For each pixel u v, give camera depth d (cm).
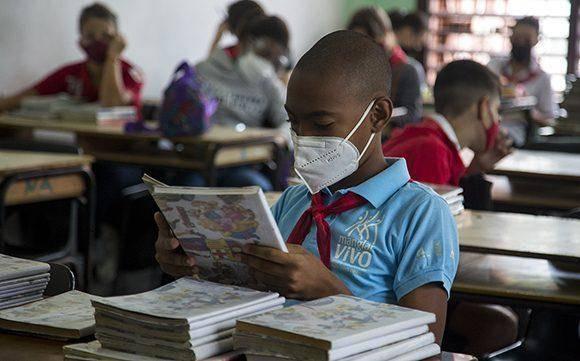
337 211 181
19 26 621
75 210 392
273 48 532
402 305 168
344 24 1014
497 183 440
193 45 797
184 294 152
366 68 175
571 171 384
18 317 171
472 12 959
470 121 297
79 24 568
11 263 189
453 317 281
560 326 253
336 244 179
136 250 488
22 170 352
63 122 514
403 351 137
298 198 199
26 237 418
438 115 296
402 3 990
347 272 176
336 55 174
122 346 144
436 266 169
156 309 142
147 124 523
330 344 126
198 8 797
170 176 508
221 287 157
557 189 412
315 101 172
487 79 296
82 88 568
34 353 159
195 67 538
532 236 259
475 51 960
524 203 400
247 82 529
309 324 134
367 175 182
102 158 490
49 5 643
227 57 534
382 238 175
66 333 165
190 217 161
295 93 175
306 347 129
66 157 381
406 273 171
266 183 503
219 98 531
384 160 186
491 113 298
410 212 176
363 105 175
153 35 746
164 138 464
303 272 157
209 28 815
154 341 140
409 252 172
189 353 137
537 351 251
